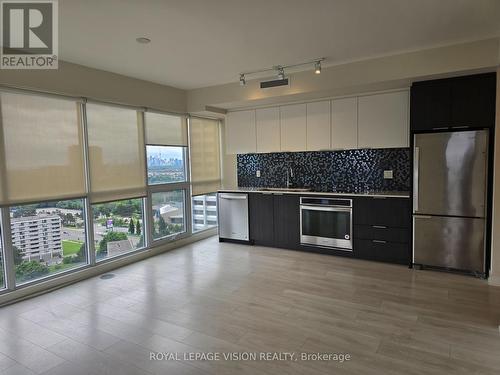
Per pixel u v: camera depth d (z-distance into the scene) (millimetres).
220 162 6188
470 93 3543
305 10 2572
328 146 4719
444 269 3920
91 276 3957
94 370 2168
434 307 2963
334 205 4508
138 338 2547
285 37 3127
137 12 2529
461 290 3330
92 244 4016
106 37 3020
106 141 4125
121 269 4211
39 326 2760
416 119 3834
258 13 2602
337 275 3830
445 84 3660
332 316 2832
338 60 3869
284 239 5000
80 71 3789
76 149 3775
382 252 4238
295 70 4262
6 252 3234
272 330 2623
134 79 4469
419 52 3566
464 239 3680
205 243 5500
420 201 3871
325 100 4695
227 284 3623
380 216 4207
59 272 3715
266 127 5223
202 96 5172
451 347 2334
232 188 5852
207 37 3078
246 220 5289
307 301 3143
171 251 5020
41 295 3404
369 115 4391
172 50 3412
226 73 4344
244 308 3021
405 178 4535
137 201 4711
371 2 2463
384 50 3549
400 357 2232
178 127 5246
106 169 4133
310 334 2551
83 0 2324
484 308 2928
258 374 2094
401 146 4223
